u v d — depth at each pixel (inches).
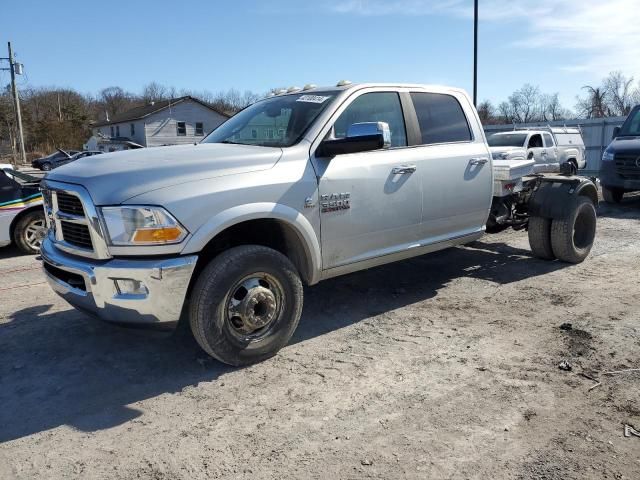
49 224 162.9
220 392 138.3
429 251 203.3
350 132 159.9
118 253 134.1
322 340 170.9
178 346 167.9
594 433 115.7
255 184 146.8
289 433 119.0
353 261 175.6
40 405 134.5
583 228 259.3
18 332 183.5
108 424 125.0
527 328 176.6
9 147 2792.8
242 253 144.9
